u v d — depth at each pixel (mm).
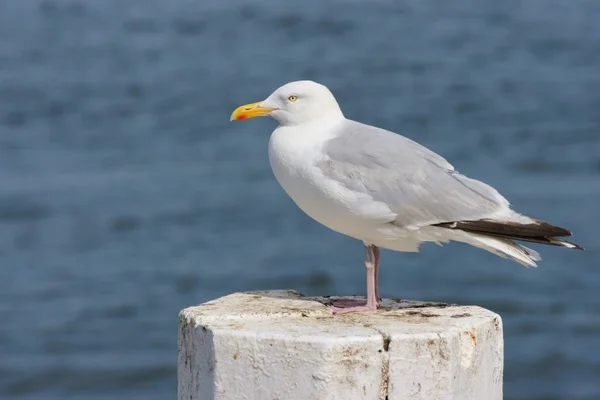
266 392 6137
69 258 22625
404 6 56844
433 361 6121
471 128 32938
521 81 39719
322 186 7539
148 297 20391
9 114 36875
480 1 58312
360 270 21484
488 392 6645
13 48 50500
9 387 16906
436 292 20062
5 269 22047
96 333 18812
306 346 6020
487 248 7520
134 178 28250
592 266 21047
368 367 6051
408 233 7586
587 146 30281
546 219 23234
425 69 42281
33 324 19203
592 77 40188
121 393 16797
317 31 51375
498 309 19391
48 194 26812
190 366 6570
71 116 36500
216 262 22156
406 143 7770
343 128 7805
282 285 20875
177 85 40812
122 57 47375
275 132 7906
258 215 25000
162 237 23828
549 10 56031
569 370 17078
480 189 7582
